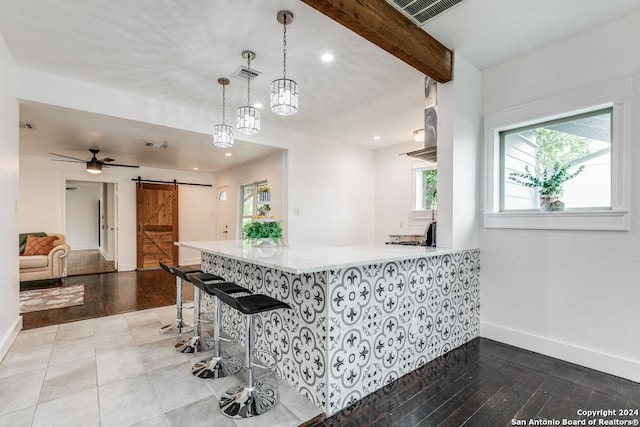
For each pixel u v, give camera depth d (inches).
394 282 88.0
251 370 74.7
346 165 231.9
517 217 111.3
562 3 85.7
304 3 81.5
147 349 104.6
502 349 108.3
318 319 74.2
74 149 208.7
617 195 90.6
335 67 119.8
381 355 83.8
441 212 113.6
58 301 164.7
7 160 106.7
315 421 69.2
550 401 77.2
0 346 96.3
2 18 89.9
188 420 68.3
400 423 68.8
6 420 67.7
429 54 100.8
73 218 441.4
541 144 110.9
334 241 223.1
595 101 94.6
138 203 271.0
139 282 214.8
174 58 112.7
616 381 86.5
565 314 100.1
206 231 311.7
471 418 70.6
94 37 100.0
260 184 243.4
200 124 165.0
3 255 102.7
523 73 111.7
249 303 72.6
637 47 87.8
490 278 118.6
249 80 130.3
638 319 86.5
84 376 86.5
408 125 188.5
